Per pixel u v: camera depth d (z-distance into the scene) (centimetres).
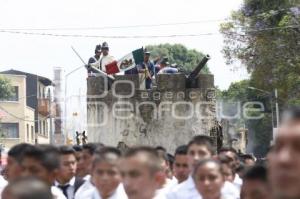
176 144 3303
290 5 5816
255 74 5681
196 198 1312
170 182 1577
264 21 5800
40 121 10312
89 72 3525
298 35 5369
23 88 9556
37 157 1066
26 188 554
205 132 3316
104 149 1250
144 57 3488
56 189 1266
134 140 3325
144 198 913
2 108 9369
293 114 466
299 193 445
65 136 5409
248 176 959
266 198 945
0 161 1623
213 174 1109
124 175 928
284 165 448
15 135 9456
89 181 1419
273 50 5466
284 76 5403
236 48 5906
